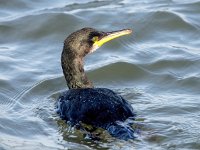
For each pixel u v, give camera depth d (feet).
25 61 58.18
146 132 44.55
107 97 46.70
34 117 49.06
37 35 62.34
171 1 66.39
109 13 64.75
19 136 46.78
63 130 46.50
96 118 45.37
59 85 54.29
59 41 61.57
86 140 44.55
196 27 62.13
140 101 50.60
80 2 66.95
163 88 53.52
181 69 56.18
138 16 63.72
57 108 49.11
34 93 53.26
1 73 56.08
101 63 57.21
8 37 62.28
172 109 49.03
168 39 61.00
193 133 44.52
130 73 55.72
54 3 67.00
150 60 57.31
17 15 65.00
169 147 42.78
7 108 51.01
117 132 44.01
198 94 52.21
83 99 46.91
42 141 45.88
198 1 65.46
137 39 61.11
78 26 63.26
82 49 51.13
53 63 57.88
